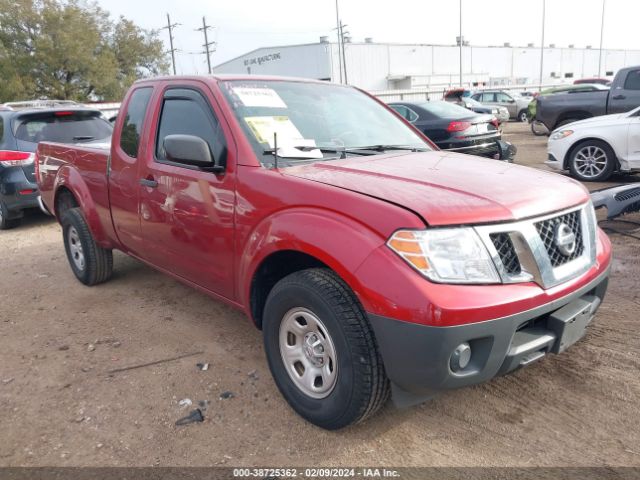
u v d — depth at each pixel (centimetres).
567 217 269
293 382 280
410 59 6303
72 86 3838
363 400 244
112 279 527
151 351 371
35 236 754
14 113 775
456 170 295
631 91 1089
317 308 252
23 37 3722
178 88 364
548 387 307
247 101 335
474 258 227
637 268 479
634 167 845
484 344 228
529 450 256
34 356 370
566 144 915
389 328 225
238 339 386
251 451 261
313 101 373
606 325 376
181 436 274
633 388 301
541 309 238
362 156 332
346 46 5741
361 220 238
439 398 300
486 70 7088
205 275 340
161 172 356
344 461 251
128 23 4275
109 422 289
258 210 284
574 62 7988
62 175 496
